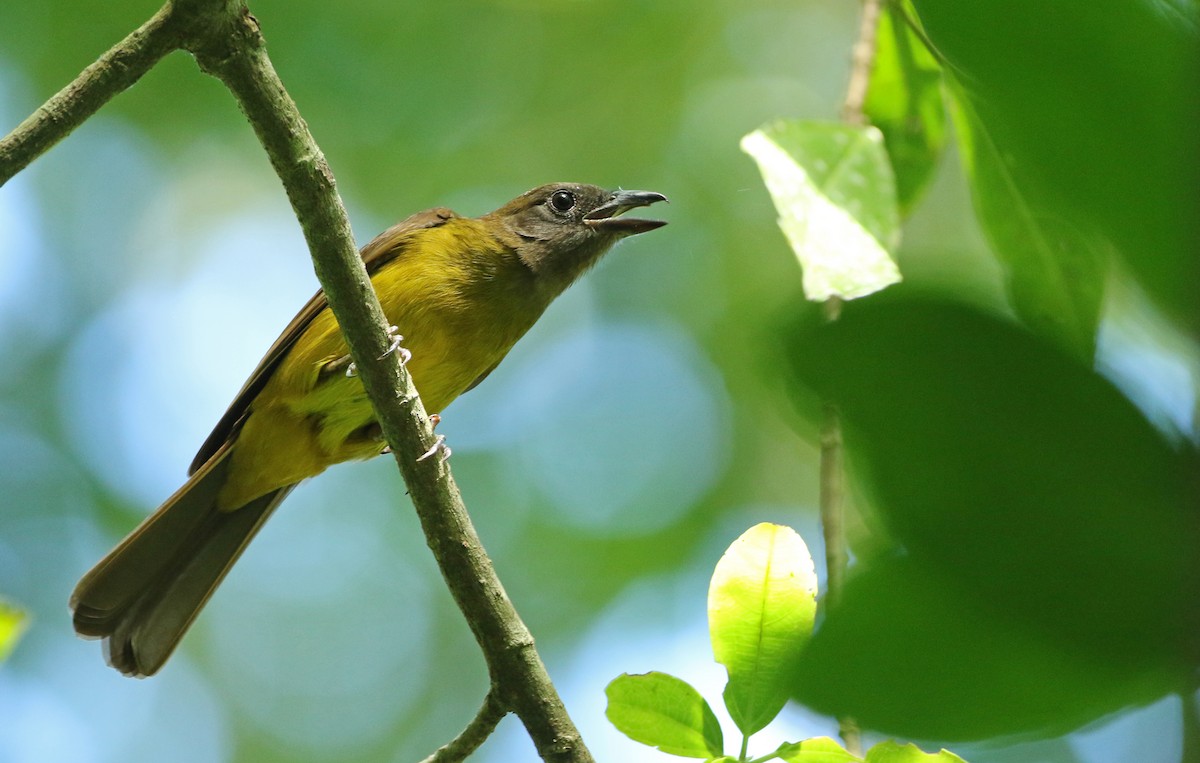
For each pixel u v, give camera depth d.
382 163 16.00
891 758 4.30
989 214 4.09
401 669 16.23
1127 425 1.95
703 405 15.98
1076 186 1.99
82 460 16.23
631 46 16.69
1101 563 1.94
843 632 2.14
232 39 5.90
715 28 16.84
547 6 16.36
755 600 4.55
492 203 16.20
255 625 16.52
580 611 15.02
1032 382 1.98
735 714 4.56
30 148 5.83
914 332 2.01
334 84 15.87
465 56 16.27
